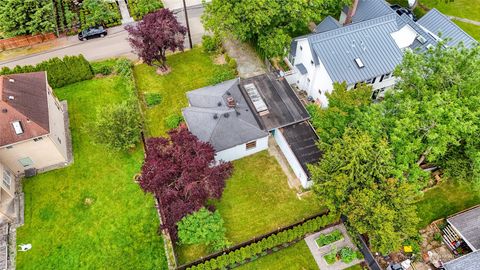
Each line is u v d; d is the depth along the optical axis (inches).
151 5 2257.6
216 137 1539.1
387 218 1168.8
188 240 1330.0
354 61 1642.5
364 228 1222.9
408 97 1295.5
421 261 1343.5
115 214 1487.5
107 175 1598.2
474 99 1216.8
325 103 1732.3
